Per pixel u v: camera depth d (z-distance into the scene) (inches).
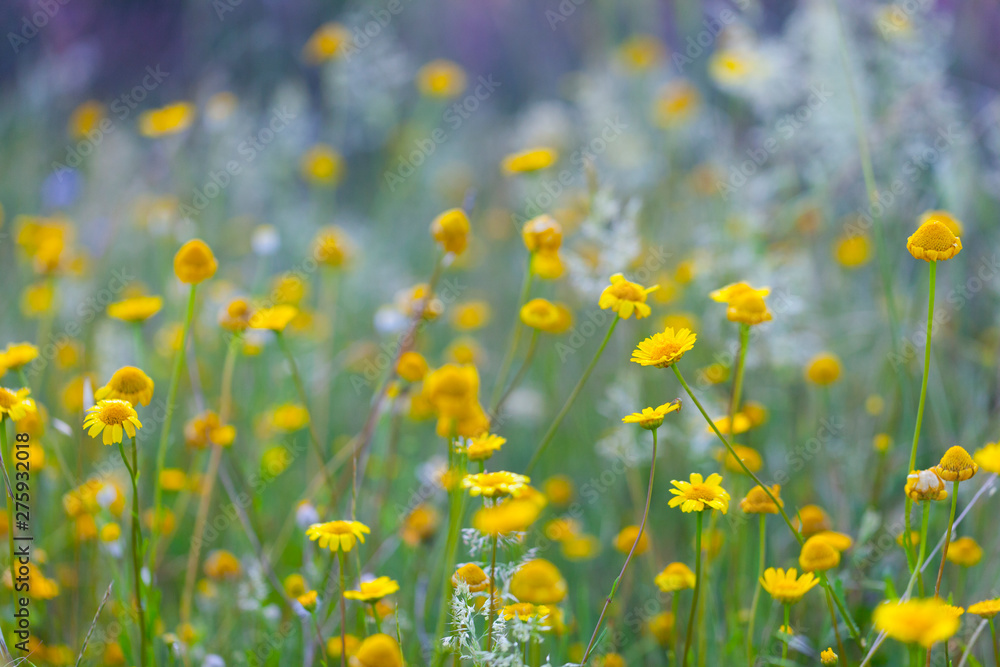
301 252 124.2
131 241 121.3
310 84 169.6
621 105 131.2
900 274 82.7
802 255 85.4
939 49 87.3
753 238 81.4
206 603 73.5
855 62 83.4
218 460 72.8
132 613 69.7
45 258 78.6
